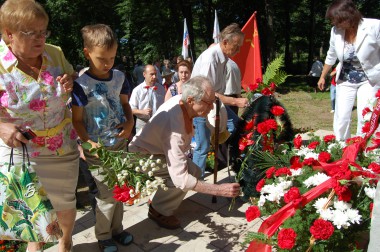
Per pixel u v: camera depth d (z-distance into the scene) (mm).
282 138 3096
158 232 2930
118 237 2797
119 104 2531
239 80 3982
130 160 2412
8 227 2059
